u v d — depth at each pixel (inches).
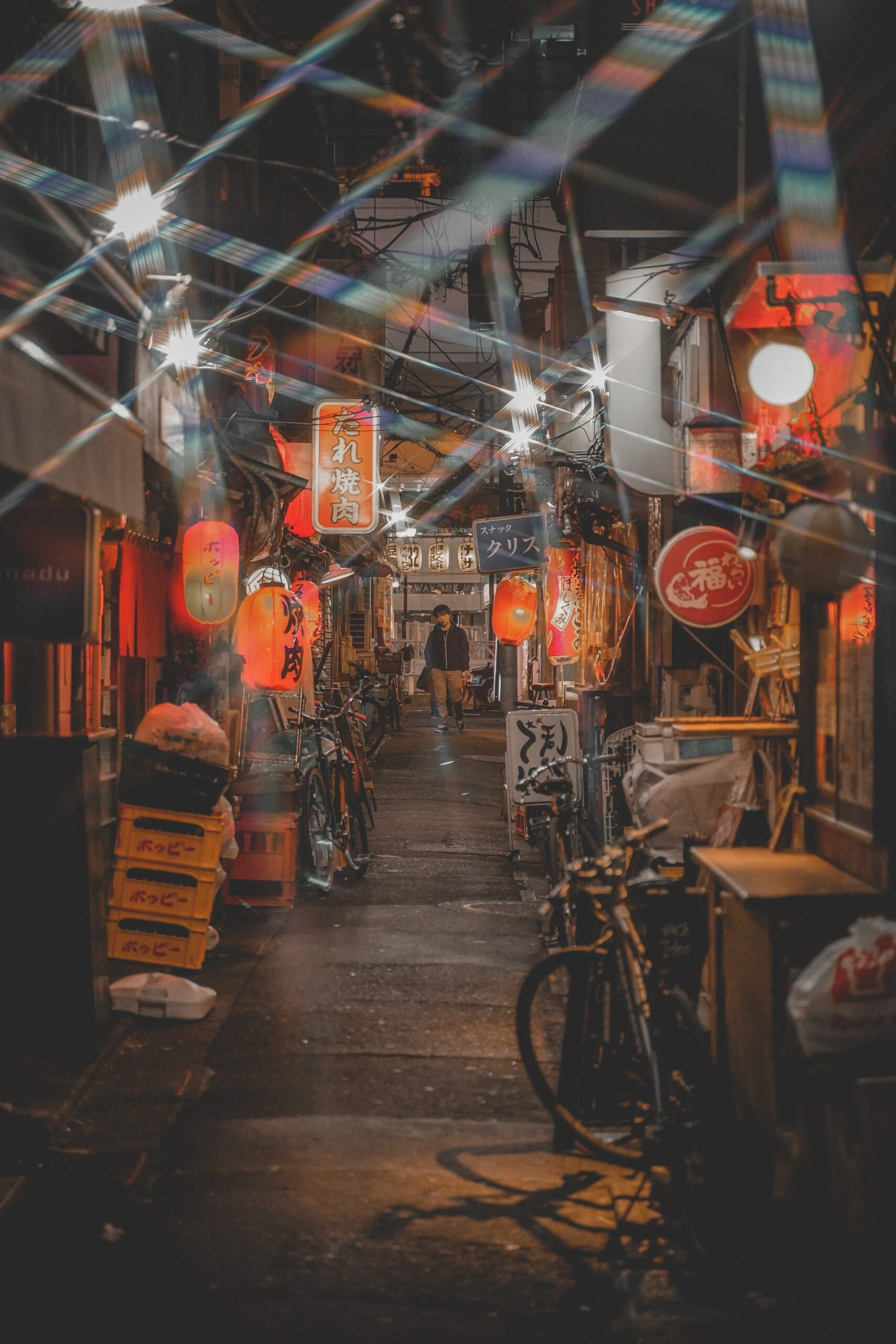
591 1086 227.6
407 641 2381.9
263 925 410.6
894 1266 150.8
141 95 339.3
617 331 359.6
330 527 576.4
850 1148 157.8
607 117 354.3
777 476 229.8
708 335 331.6
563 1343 159.6
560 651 682.2
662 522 403.2
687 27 351.3
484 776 883.4
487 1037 290.7
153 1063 271.6
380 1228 192.9
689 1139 195.6
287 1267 179.5
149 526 410.9
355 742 611.8
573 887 236.5
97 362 302.8
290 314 591.5
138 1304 168.4
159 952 339.0
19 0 269.6
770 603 315.6
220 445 449.7
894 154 203.6
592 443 572.1
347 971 349.1
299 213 600.1
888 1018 164.4
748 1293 172.1
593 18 357.1
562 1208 201.5
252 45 438.9
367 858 509.0
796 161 249.9
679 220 351.9
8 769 271.3
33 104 286.5
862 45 221.9
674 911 226.4
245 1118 239.8
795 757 263.9
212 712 456.4
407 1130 234.7
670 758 307.6
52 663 301.9
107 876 342.0
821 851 221.0
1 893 269.7
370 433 578.2
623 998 222.1
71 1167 216.2
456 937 392.2
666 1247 187.3
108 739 357.1
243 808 428.1
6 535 247.4
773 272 207.8
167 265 356.8
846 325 208.5
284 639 424.8
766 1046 189.9
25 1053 268.4
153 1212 197.9
